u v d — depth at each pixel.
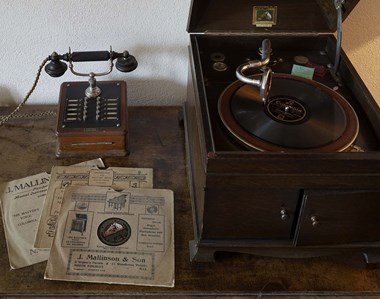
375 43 1.26
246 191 0.77
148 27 1.14
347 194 0.76
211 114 0.88
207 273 0.85
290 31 1.07
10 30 1.10
